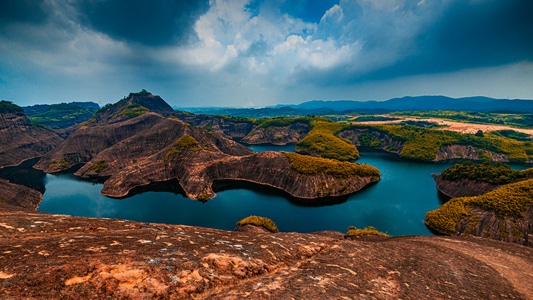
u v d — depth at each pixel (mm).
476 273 22609
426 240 39188
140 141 192625
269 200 121875
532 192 78375
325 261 20094
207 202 119250
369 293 15203
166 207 113125
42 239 15438
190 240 19188
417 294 16500
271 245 21219
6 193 113688
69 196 130000
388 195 127000
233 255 17094
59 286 10664
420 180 153875
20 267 11344
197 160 156125
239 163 156875
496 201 80000
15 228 17891
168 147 168125
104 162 176000
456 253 28891
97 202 120375
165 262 13992
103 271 12023
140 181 143375
